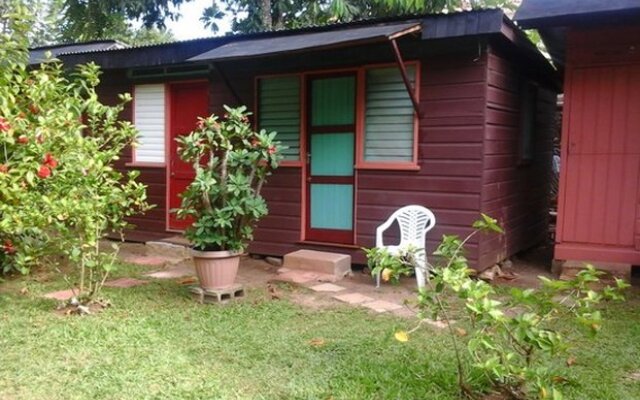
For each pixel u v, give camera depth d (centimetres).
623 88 566
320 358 349
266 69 667
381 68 598
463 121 559
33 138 448
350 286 547
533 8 548
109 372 321
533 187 749
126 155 810
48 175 430
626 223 570
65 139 454
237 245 490
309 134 653
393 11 1096
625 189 570
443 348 367
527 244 732
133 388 301
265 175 517
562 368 336
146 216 795
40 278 551
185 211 484
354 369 331
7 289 513
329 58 625
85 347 360
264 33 635
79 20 1366
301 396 296
